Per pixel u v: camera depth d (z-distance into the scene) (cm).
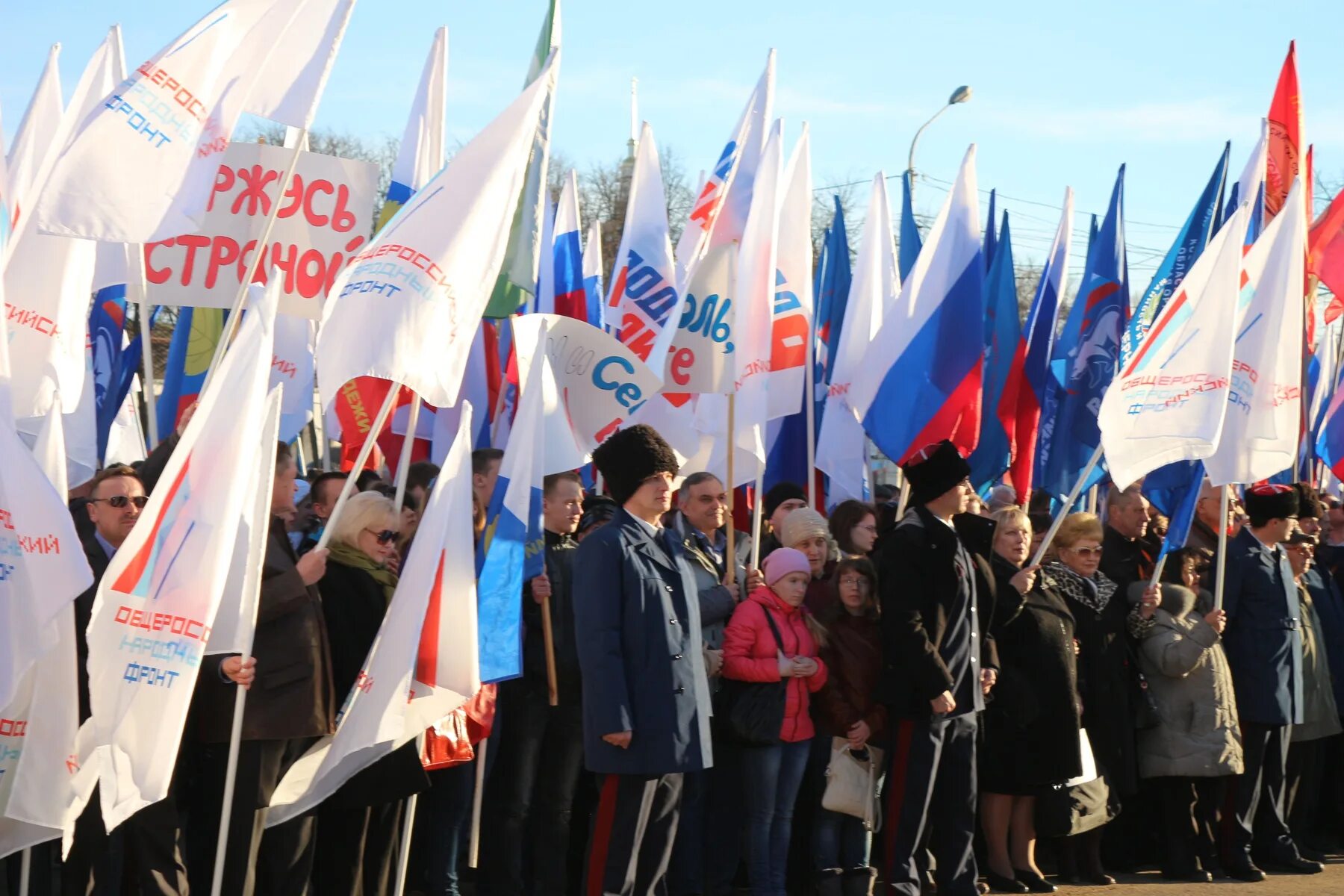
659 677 621
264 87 628
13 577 495
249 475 545
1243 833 857
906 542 718
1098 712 815
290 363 895
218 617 562
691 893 738
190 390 900
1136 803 891
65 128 768
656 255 897
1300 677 883
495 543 627
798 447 994
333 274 728
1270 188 1012
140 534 529
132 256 730
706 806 749
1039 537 874
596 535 633
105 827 559
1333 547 1030
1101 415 816
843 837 741
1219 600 841
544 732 704
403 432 940
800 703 711
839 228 1054
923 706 705
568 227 1023
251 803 575
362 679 586
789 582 714
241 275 727
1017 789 775
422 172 898
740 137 888
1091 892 805
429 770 689
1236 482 847
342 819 639
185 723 579
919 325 863
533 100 646
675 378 798
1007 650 778
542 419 646
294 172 728
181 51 614
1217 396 793
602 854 619
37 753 528
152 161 601
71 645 531
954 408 854
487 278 630
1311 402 1245
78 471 812
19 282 691
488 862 707
